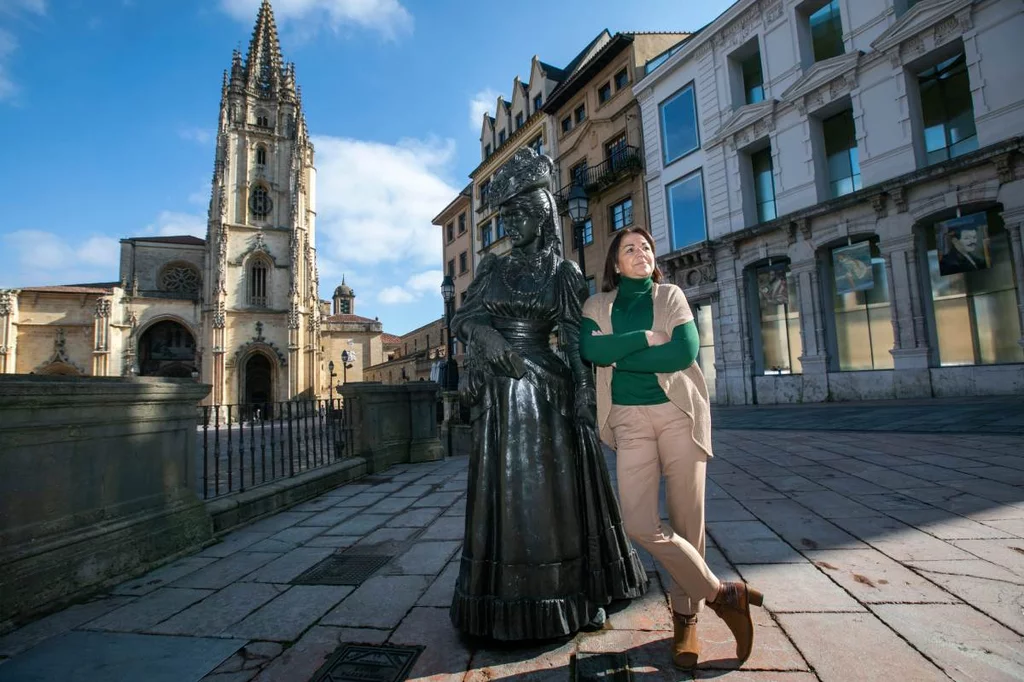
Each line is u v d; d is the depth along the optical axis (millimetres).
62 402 2994
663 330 1959
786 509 4012
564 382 2361
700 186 19828
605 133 24562
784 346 17547
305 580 3084
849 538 3234
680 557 1774
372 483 6441
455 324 2510
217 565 3467
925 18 13383
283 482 5395
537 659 2014
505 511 2203
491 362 2281
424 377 42875
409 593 2791
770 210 18047
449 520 4406
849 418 10148
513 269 2473
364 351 58531
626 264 2084
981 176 12438
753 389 17766
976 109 12648
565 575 2180
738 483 5082
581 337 2088
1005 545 2934
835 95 15523
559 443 2293
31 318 46875
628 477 1894
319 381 49969
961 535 3146
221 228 47344
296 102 52844
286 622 2494
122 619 2607
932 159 13883
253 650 2219
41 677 2033
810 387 16078
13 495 2754
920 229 13820
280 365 48188
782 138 16953
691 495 1920
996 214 12828
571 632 2105
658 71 21234
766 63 17578
